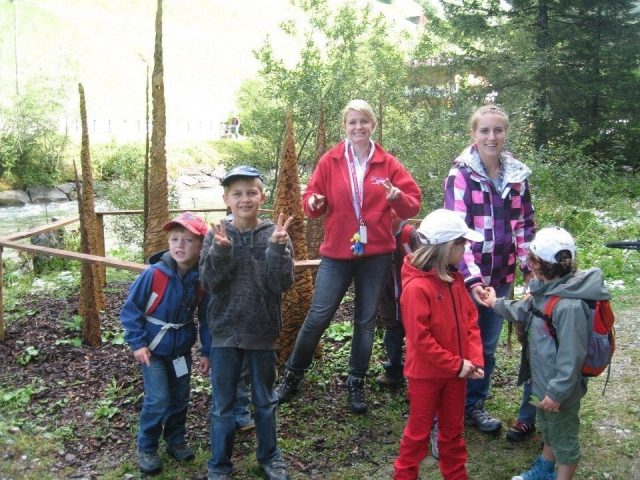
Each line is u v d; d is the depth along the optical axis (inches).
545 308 113.7
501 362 187.8
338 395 164.7
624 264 300.0
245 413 147.6
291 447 139.9
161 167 184.2
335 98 492.1
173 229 130.0
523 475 124.6
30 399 161.2
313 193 151.1
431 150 432.1
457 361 114.0
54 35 1635.1
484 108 138.3
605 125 711.1
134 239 429.1
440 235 115.3
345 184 147.9
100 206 785.6
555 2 709.9
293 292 173.6
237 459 135.9
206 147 1133.1
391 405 159.9
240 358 124.7
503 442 143.8
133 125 1314.0
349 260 150.3
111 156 944.3
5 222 753.6
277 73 506.9
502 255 140.3
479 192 138.3
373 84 506.6
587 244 365.1
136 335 129.2
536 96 647.8
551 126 708.7
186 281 131.8
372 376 176.1
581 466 133.0
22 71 1066.7
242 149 1160.2
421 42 636.1
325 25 528.4
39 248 183.6
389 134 473.7
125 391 164.4
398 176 150.8
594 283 110.5
